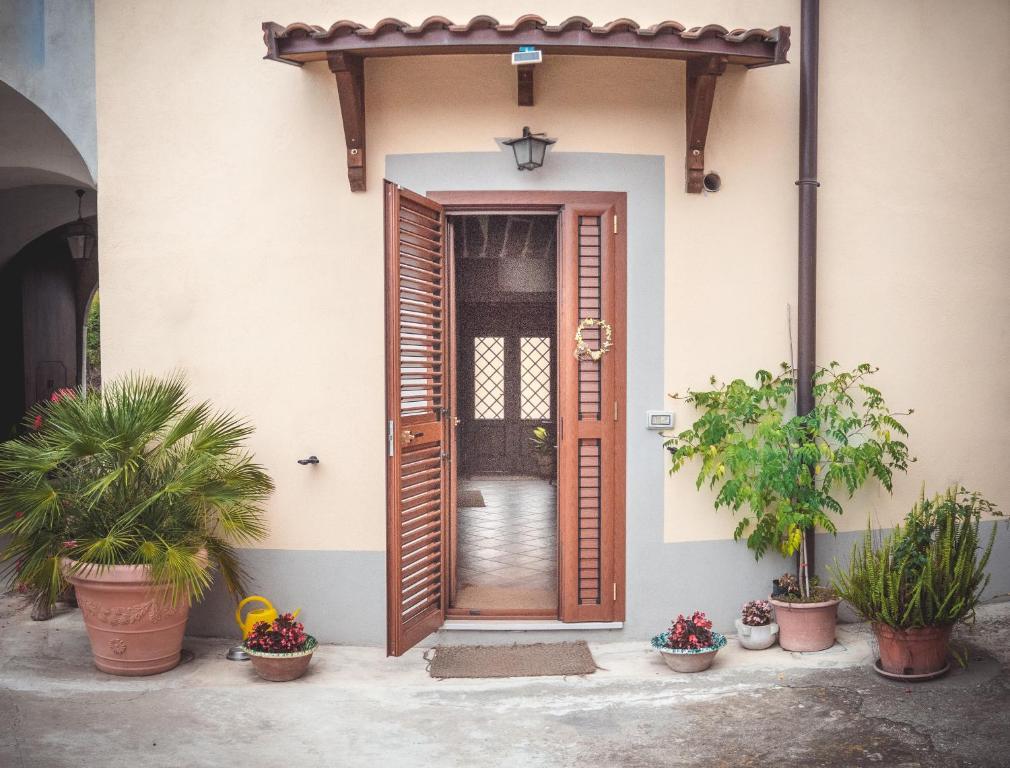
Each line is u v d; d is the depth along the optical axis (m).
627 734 4.06
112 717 4.27
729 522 5.49
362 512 5.41
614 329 5.41
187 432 5.11
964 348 5.78
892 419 5.30
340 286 5.40
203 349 5.51
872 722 4.08
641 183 5.40
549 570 6.64
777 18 5.48
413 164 5.36
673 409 5.44
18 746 3.93
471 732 4.10
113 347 5.57
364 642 5.42
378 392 5.39
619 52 4.92
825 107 5.57
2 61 5.73
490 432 13.24
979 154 5.77
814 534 5.49
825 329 5.61
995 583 5.83
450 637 5.36
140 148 5.53
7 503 4.75
